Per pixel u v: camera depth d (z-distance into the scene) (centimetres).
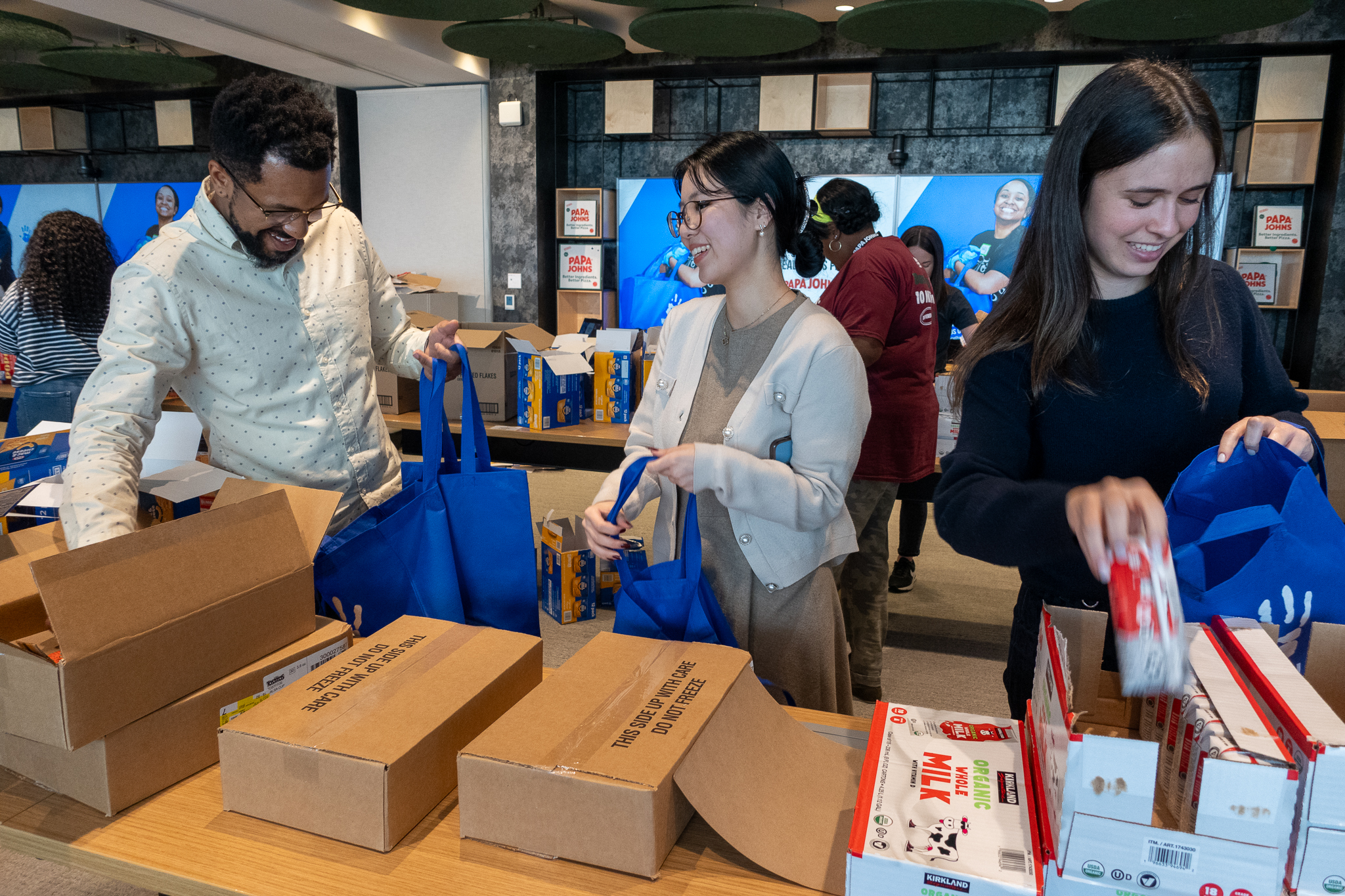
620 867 77
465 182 726
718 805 80
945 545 455
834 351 129
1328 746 56
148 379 131
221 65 738
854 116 650
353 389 159
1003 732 83
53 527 114
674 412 144
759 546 135
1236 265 611
